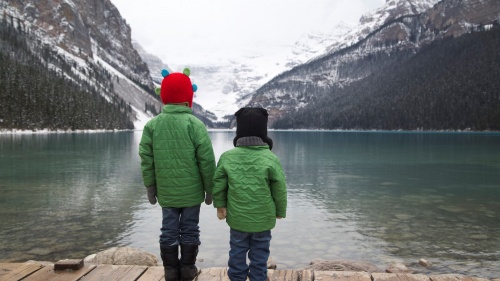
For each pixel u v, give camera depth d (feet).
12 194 48.60
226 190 12.84
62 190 51.57
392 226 34.58
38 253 26.12
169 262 13.38
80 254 26.02
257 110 12.81
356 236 31.30
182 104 13.58
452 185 60.75
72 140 195.93
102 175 67.67
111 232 31.50
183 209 13.56
